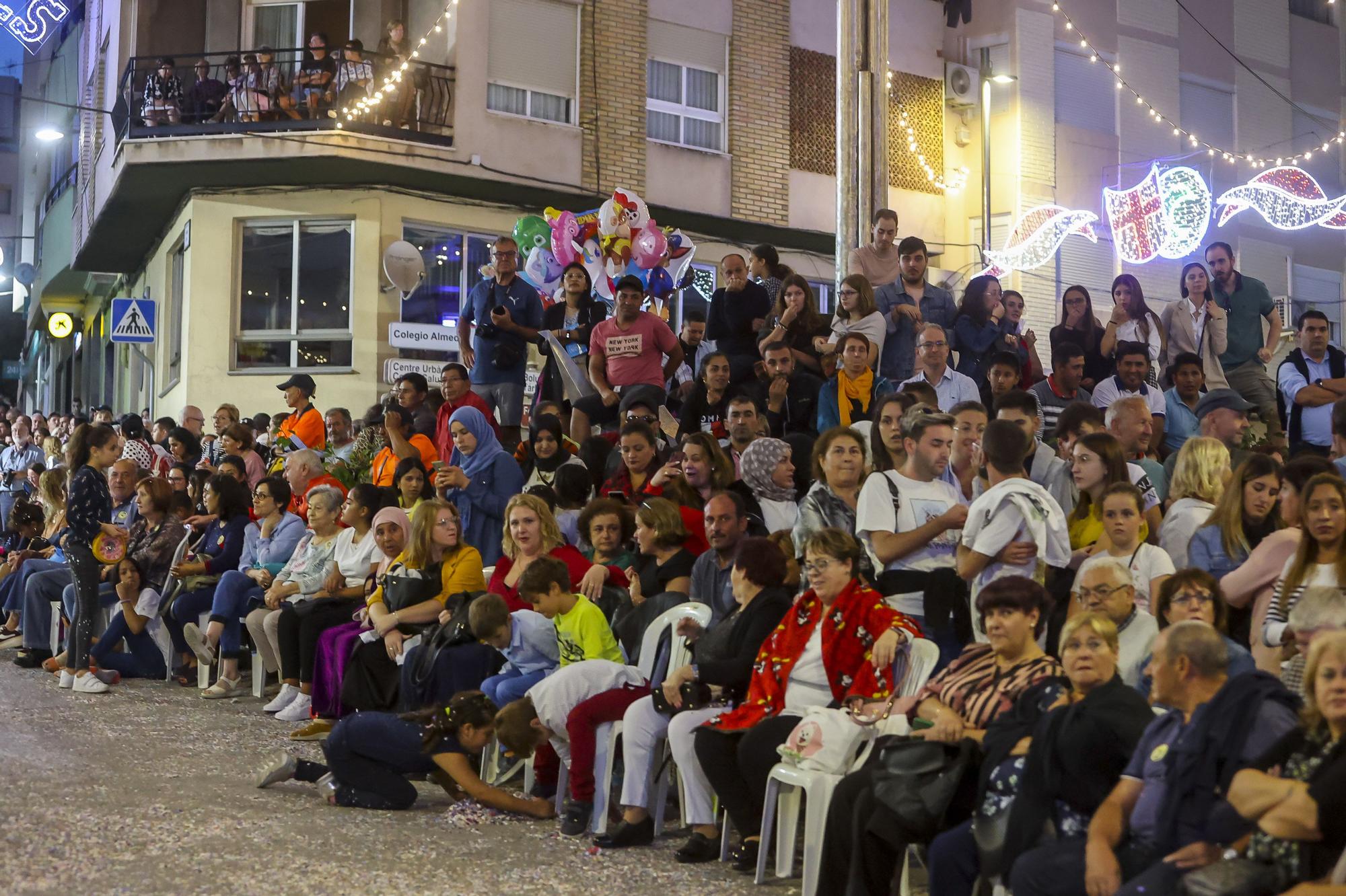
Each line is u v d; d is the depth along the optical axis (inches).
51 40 1149.1
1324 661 158.2
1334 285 1013.2
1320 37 1032.8
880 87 490.3
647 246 613.9
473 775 277.9
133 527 466.0
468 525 403.9
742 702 257.8
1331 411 421.4
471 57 732.0
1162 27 943.7
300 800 283.3
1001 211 874.8
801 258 839.1
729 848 247.1
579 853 249.1
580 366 521.0
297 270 745.6
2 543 691.4
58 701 401.4
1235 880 160.4
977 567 238.4
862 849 208.7
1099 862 177.0
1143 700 190.2
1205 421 338.0
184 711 390.6
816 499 272.4
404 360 727.1
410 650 329.1
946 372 387.5
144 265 903.1
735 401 367.6
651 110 787.4
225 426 580.1
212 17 789.2
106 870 222.1
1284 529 242.1
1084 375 458.3
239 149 709.3
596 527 315.6
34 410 1421.0
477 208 753.6
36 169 1253.7
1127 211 910.4
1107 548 249.8
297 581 402.0
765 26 823.7
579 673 272.4
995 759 197.0
